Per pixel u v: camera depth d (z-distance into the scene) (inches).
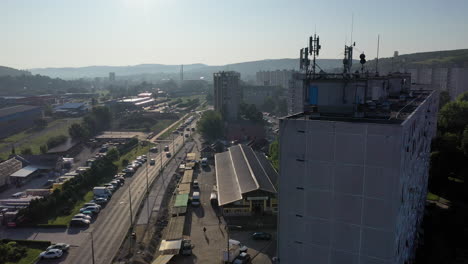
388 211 1406.3
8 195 4111.7
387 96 2573.8
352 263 1513.3
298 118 1665.8
